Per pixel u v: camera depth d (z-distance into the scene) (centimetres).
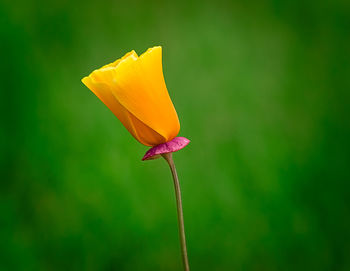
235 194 70
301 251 66
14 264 63
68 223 68
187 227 69
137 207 69
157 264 67
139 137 44
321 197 69
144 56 43
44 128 72
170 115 43
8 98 71
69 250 67
